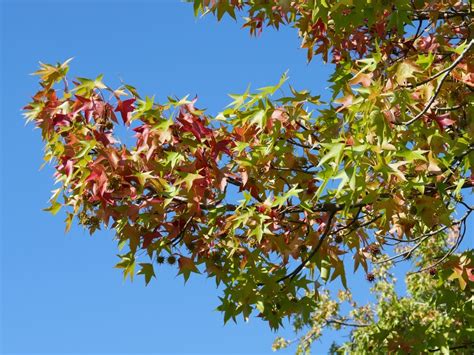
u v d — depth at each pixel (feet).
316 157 20.65
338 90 22.90
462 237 22.79
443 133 18.22
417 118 17.01
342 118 19.44
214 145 19.20
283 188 20.83
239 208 19.90
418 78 17.46
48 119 20.10
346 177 15.46
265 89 19.20
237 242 19.80
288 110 19.56
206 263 20.74
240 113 19.81
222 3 22.16
